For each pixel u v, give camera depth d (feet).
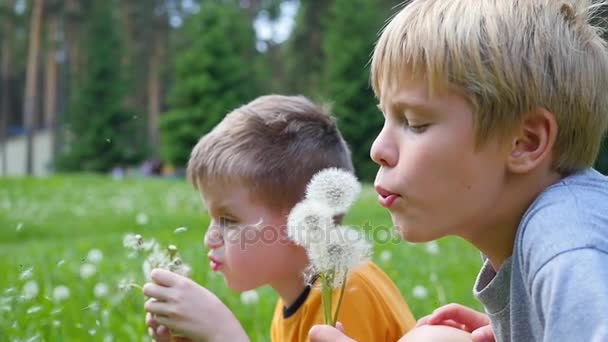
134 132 137.08
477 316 7.42
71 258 20.51
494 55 5.21
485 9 5.40
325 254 5.50
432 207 5.45
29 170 120.26
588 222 4.90
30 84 119.34
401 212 5.59
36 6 118.42
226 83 118.83
